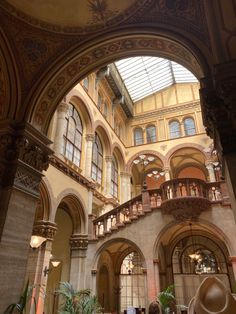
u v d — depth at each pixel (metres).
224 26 4.65
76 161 15.73
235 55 4.53
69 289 10.10
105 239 12.99
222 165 4.90
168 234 14.37
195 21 5.36
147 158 24.92
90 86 18.83
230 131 4.53
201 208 11.64
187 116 24.44
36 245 8.80
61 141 13.60
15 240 5.48
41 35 6.35
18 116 6.32
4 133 6.13
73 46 6.41
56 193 12.24
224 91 4.18
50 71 6.46
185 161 26.06
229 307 1.35
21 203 5.87
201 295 1.47
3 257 5.10
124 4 5.79
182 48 5.50
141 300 15.93
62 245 14.18
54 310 12.34
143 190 13.16
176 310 10.44
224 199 11.73
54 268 13.61
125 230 12.68
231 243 11.02
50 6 5.90
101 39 6.21
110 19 6.09
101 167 19.52
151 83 25.39
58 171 12.79
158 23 5.72
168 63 23.11
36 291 10.03
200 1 5.25
